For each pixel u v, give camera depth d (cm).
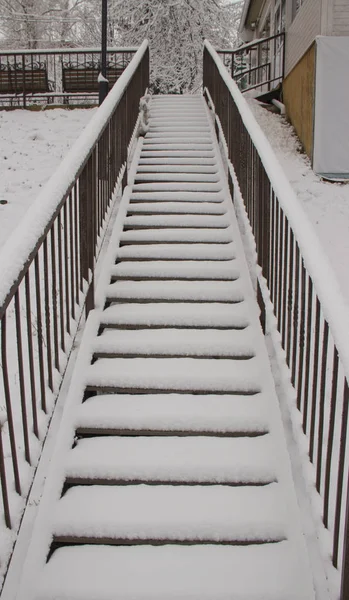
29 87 1263
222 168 664
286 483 295
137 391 358
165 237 521
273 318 357
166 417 331
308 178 916
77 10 2056
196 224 546
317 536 245
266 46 1834
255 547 275
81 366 366
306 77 1020
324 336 251
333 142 927
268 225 394
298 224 284
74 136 1015
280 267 355
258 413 336
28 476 262
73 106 1206
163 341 390
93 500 293
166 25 1738
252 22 2061
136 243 521
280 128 1153
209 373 364
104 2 892
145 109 805
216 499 293
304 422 284
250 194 489
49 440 317
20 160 897
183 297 443
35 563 262
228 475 303
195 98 1024
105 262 474
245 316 416
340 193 850
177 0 1694
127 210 572
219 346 386
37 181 807
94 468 304
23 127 1073
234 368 372
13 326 454
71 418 331
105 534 278
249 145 490
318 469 257
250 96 1368
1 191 765
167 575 262
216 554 273
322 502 253
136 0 1722
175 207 572
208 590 254
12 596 247
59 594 252
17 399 365
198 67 1745
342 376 401
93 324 402
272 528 278
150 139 770
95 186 418
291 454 306
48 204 288
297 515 279
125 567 266
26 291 272
